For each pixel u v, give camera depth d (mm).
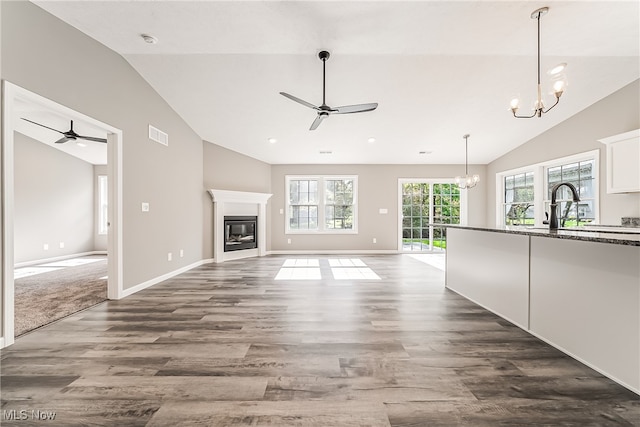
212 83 4102
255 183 7121
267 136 5848
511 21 2832
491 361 1950
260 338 2307
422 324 2607
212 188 6141
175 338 2301
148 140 4020
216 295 3551
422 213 7793
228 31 2986
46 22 2520
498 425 1367
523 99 4574
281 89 4270
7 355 2018
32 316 2781
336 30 2977
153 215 4129
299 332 2426
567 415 1431
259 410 1463
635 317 1598
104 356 2004
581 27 2924
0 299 2125
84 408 1473
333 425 1364
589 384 1685
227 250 6375
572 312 1996
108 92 3252
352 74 3965
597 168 4551
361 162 7559
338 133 5766
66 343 2205
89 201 7422
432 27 2918
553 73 2791
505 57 3650
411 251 7758
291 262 6098
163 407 1480
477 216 7660
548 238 2215
